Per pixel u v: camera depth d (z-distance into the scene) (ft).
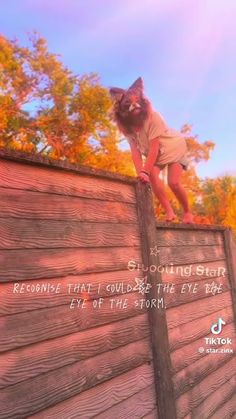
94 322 7.44
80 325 7.09
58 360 6.48
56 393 6.29
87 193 7.98
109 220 8.48
